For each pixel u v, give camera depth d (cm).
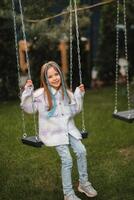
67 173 438
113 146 639
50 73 443
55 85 445
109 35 1227
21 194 484
